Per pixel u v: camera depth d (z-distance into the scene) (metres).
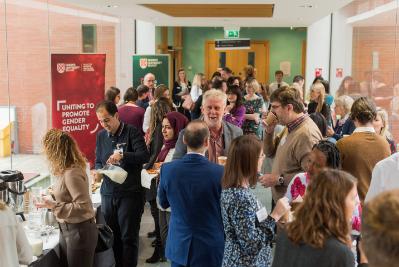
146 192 4.61
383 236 1.16
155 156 4.83
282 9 7.73
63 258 3.50
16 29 5.23
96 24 8.36
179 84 11.63
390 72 6.70
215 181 2.83
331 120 6.46
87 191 3.43
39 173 4.74
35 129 5.21
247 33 16.55
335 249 1.86
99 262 4.01
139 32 11.27
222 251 2.86
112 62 9.51
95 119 5.64
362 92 8.38
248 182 2.62
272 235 2.58
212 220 2.86
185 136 2.92
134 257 4.24
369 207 1.24
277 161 3.57
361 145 3.35
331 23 11.45
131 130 4.13
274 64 16.62
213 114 3.62
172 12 8.30
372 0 7.93
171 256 2.96
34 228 3.59
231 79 8.85
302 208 1.96
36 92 5.45
